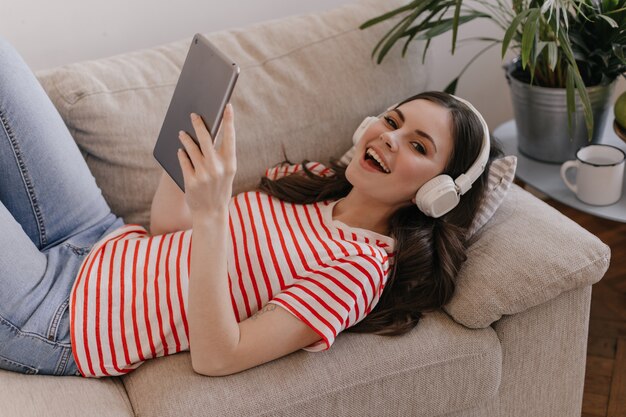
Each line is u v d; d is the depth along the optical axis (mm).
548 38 1702
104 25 1895
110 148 1520
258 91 1626
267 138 1615
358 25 1729
